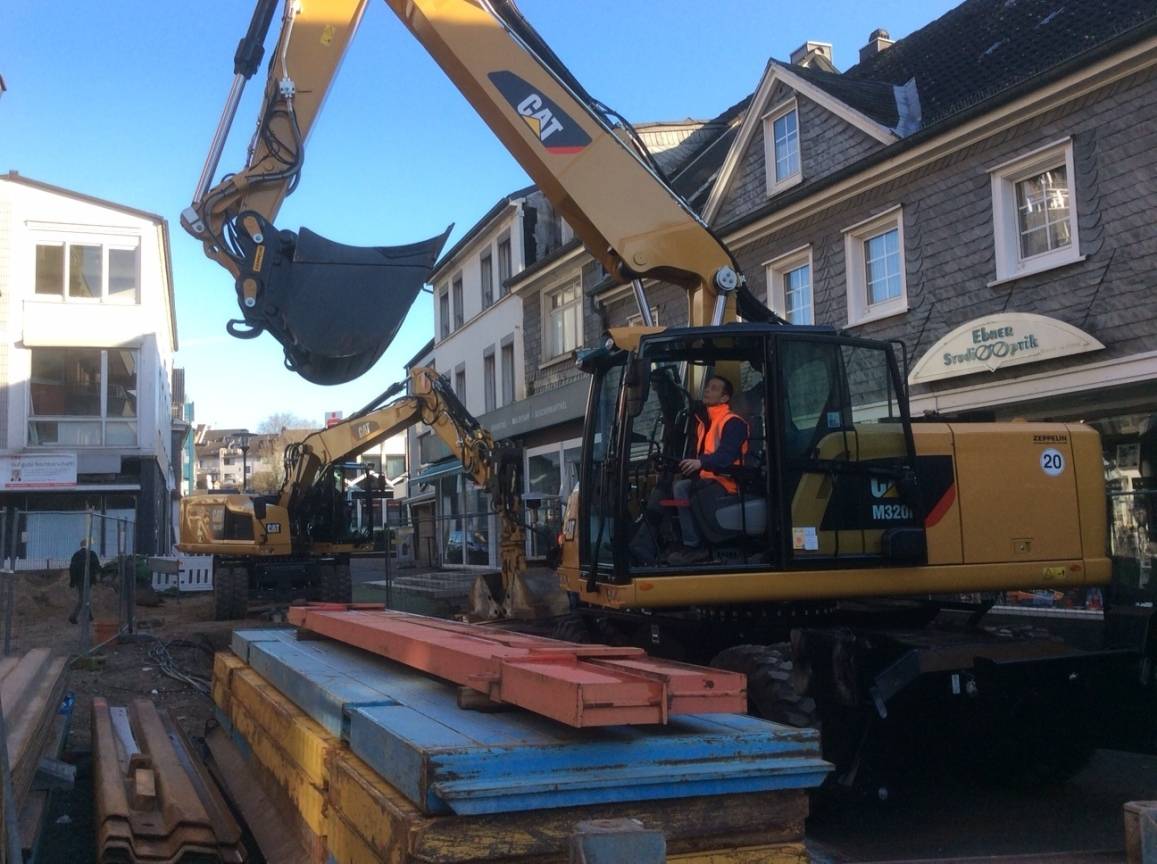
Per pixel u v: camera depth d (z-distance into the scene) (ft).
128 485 83.56
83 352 84.43
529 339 77.71
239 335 22.91
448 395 46.37
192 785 15.96
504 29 24.48
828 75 48.96
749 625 22.07
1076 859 9.18
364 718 11.41
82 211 83.87
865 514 21.07
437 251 23.48
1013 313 37.04
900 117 43.47
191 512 58.59
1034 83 35.73
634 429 21.47
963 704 19.58
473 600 40.45
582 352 23.20
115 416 84.58
